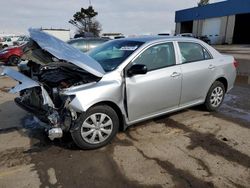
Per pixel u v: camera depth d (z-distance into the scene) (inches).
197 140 168.2
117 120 160.6
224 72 218.4
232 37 1652.3
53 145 160.6
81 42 482.0
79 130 147.6
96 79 153.9
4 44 1175.6
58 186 122.3
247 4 1521.9
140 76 164.7
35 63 187.6
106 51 184.4
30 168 136.4
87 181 126.0
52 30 1085.1
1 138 170.6
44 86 152.2
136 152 152.5
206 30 1841.8
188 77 190.2
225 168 136.7
